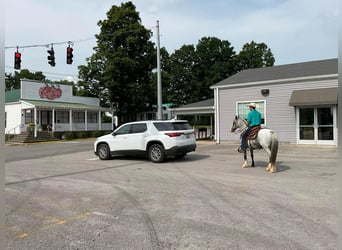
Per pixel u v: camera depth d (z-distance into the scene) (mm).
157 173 10031
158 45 20406
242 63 57812
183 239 4434
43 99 34312
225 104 21859
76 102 38031
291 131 18953
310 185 7688
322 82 17969
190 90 60438
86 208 6113
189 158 13781
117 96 40000
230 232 4652
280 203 6109
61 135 33219
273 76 20219
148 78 42156
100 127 38844
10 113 33531
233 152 15883
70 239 4539
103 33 40094
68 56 19344
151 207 6078
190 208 5945
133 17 40688
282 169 10203
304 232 4562
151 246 4219
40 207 6250
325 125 17625
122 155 14109
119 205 6277
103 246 4262
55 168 11844
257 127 10297
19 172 10953
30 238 4602
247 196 6715
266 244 4176
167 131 12492
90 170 11086
